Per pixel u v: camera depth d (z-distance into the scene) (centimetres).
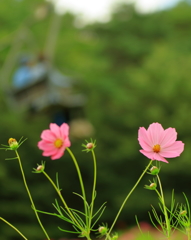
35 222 1902
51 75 1028
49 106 1020
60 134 134
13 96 1015
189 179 2094
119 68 3083
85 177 2241
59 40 2391
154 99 2339
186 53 2881
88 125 1082
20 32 1089
